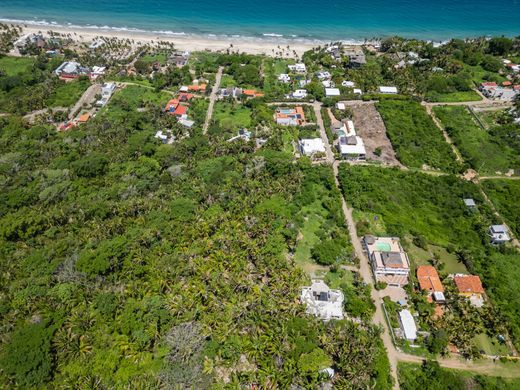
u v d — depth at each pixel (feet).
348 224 319.47
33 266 246.47
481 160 390.83
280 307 226.58
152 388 191.52
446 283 263.49
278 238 275.80
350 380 200.75
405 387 208.85
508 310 250.57
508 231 315.58
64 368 199.00
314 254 278.46
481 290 259.80
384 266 266.36
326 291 247.70
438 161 390.21
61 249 259.80
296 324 216.54
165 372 196.85
